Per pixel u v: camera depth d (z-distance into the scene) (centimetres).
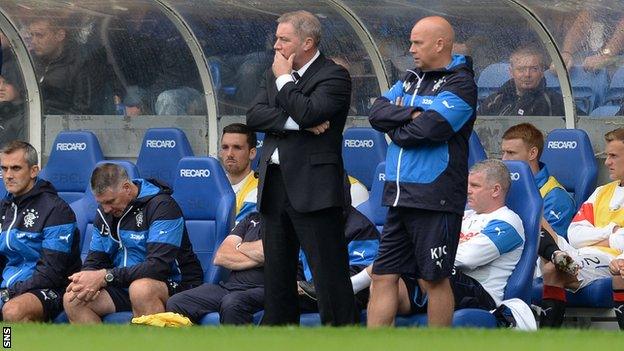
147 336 2314
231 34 4384
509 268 3209
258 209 2964
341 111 2925
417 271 2939
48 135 4531
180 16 4375
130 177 3641
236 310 3278
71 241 3581
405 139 2834
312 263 2927
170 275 3453
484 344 2167
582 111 4141
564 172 3897
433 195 2842
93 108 4506
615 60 4075
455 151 2861
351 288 2952
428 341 2211
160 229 3419
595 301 3409
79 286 3372
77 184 4188
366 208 3544
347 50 4325
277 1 4228
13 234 3569
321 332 2388
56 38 4472
